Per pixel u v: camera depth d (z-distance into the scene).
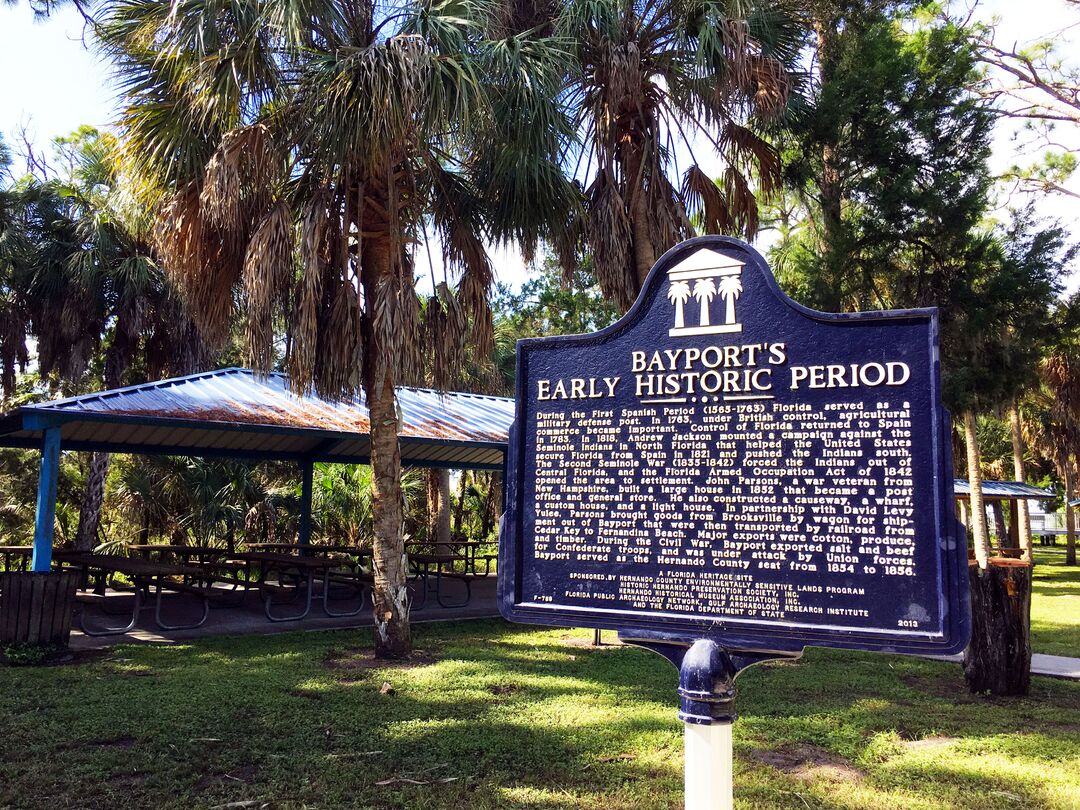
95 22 8.62
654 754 5.43
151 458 18.12
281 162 8.45
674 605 3.51
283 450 14.62
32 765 5.09
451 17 7.75
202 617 11.51
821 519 3.31
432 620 12.02
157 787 4.77
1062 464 31.55
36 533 9.36
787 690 7.56
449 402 15.12
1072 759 5.45
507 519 3.88
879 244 12.59
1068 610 14.38
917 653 3.03
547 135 8.41
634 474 3.69
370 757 5.34
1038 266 12.02
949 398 12.15
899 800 4.63
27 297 17.16
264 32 7.83
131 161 8.59
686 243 3.73
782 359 3.48
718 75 9.30
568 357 3.93
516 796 4.62
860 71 12.22
